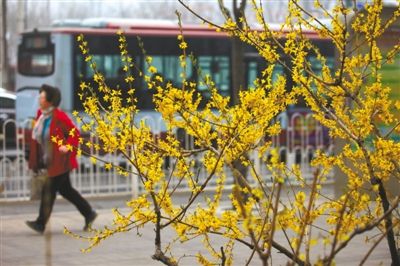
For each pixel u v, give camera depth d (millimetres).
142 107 26750
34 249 13062
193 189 7098
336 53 10180
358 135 7172
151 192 6766
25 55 27734
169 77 27984
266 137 8367
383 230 7207
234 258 11461
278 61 7387
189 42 28453
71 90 26906
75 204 14875
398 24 12758
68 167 14633
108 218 16375
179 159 7148
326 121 7652
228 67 28922
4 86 47531
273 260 11211
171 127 7234
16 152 19656
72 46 27016
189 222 7035
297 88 7496
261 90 7141
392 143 7121
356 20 7312
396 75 13016
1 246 13375
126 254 12484
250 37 7426
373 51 7426
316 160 7445
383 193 7020
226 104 7387
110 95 7852
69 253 12664
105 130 7039
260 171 16344
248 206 6473
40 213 14484
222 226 6867
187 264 11352
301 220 6492
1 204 18859
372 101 7352
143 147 7188
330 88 7629
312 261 10602
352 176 7301
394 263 7145
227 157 6980
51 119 14578
